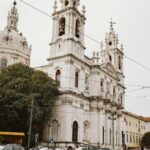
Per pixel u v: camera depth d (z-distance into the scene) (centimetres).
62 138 4688
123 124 6769
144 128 10081
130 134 8731
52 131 4872
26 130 4309
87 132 5306
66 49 5188
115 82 6575
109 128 5788
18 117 4141
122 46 7400
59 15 5600
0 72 4803
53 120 4928
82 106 5241
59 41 5369
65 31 5356
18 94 4188
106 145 5494
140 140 8938
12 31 7025
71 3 5509
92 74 5719
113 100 6109
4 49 6538
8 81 4472
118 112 6475
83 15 5800
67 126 4716
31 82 4466
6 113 4072
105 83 6019
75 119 4956
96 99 5488
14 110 4088
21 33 7244
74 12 5481
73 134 4847
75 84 5169
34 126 4388
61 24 5572
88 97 5494
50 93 4591
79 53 5428
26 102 4112
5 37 6688
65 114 4784
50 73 5306
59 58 5241
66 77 5009
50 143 4334
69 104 4838
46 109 4459
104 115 5638
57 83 4959
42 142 4759
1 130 4131
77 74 5284
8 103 4159
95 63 5734
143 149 8344
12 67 4719
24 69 4731
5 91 4197
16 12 7756
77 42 5400
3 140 3794
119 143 6275
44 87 4509
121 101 6888
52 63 5331
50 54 5428
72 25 5359
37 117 4112
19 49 6731
